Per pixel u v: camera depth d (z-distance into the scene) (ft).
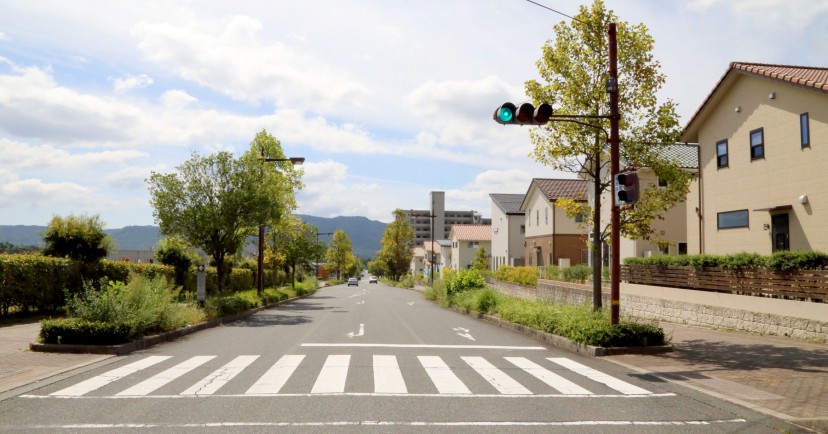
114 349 36.14
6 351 36.14
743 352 37.22
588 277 81.41
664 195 45.21
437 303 104.47
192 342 42.93
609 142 39.93
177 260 94.07
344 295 151.23
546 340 44.91
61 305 62.34
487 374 29.45
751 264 48.55
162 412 20.93
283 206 103.40
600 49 45.14
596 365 32.81
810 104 53.16
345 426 19.17
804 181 53.83
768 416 21.16
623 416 20.98
